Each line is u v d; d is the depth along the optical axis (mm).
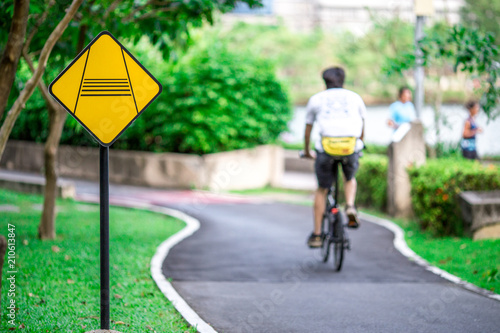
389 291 9117
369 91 41312
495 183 13250
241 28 36625
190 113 24078
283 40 55094
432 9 16781
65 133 26781
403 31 25094
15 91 10555
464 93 28156
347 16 48812
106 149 5672
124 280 9367
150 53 25250
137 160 24938
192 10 12164
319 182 10508
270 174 26094
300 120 46875
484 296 8758
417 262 11094
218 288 9305
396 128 18000
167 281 9539
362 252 12180
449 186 13109
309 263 11273
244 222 16250
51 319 7156
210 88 24031
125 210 18797
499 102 13398
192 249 12508
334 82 10352
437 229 13367
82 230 14125
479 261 10656
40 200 19328
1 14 10000
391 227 14984
